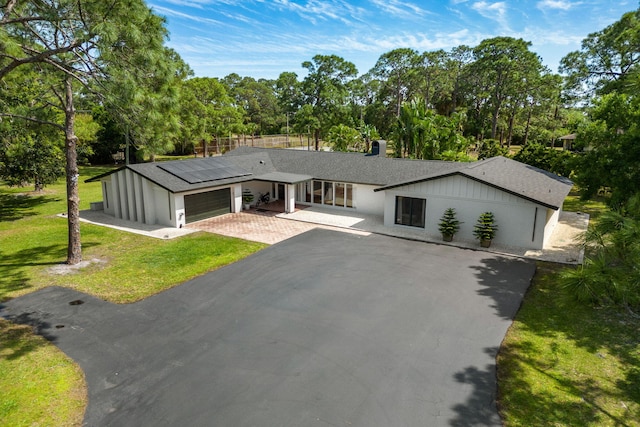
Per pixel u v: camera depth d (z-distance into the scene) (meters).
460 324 10.07
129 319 10.34
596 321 10.17
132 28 11.33
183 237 18.22
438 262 14.77
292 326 9.95
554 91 53.59
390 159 24.58
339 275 13.46
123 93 11.83
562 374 7.94
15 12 11.53
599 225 6.02
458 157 31.14
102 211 24.05
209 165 23.73
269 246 16.75
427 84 66.94
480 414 6.79
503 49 55.91
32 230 19.59
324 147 62.97
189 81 46.78
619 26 30.36
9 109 14.47
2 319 10.34
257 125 83.38
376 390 7.43
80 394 7.34
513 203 16.31
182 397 7.23
